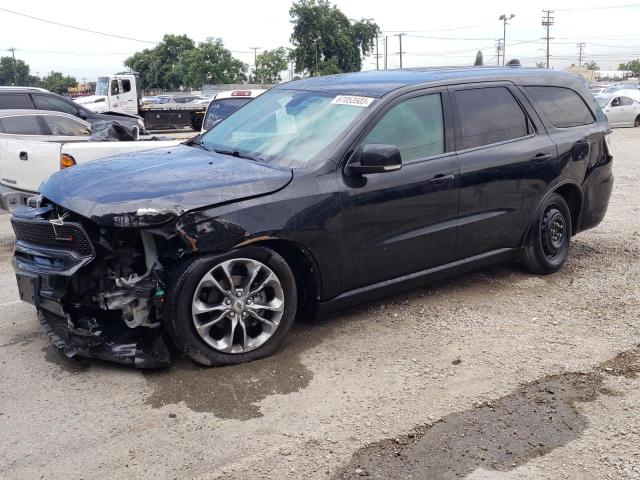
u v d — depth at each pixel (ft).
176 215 12.62
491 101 17.94
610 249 23.04
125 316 13.24
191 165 14.85
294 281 14.29
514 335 15.42
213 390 12.71
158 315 13.14
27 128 32.42
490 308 17.15
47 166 25.32
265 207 13.56
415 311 16.89
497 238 18.01
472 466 10.43
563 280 19.47
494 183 17.40
